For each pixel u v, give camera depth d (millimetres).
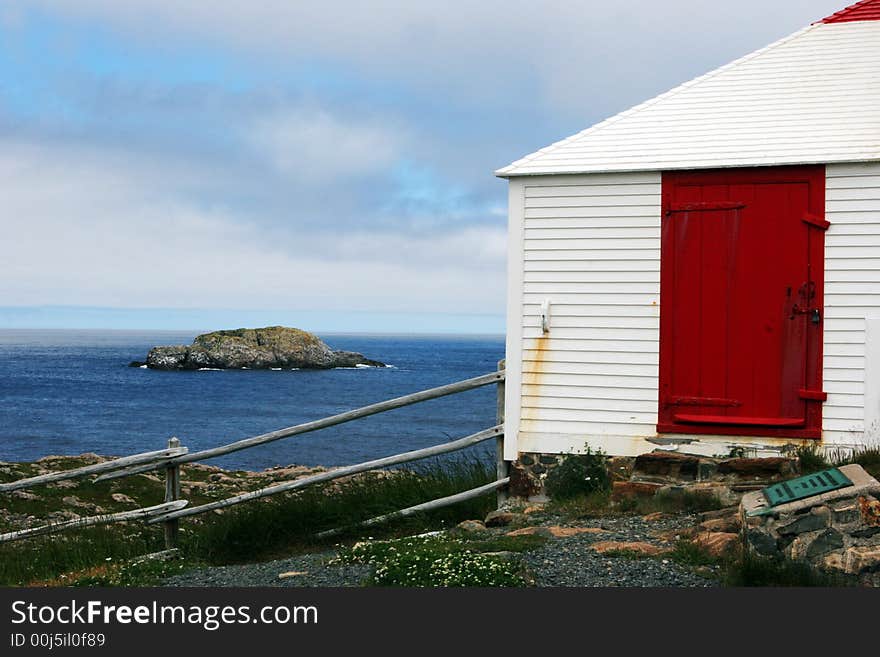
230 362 96750
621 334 10078
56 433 38906
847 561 6395
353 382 77625
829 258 9477
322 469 18266
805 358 9516
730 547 7082
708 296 9820
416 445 30953
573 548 7574
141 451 32656
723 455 9617
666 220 9953
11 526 12344
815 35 10938
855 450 9289
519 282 10422
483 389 73875
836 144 9555
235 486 16297
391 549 7734
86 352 161250
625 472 9969
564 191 10281
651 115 10594
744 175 9734
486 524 9328
